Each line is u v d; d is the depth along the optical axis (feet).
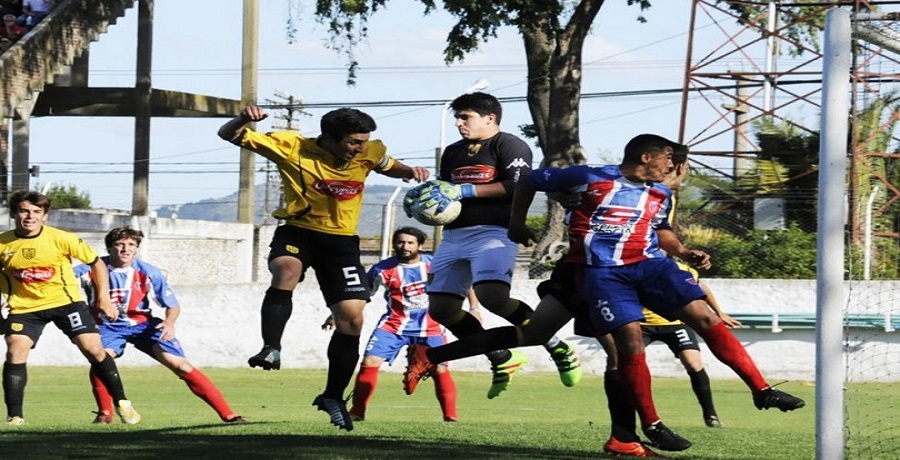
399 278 78.48
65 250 69.82
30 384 119.85
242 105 221.05
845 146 45.98
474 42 198.18
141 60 211.00
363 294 54.49
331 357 55.06
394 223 209.87
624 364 48.70
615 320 47.91
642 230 48.26
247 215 234.38
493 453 48.11
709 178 155.33
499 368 65.10
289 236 53.83
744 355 48.42
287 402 103.04
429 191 56.34
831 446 45.50
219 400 74.18
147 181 209.26
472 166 57.72
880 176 135.33
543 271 157.69
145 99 211.20
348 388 118.11
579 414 92.22
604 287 48.16
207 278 234.38
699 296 48.16
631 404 49.67
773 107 177.37
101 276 70.74
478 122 57.77
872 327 128.26
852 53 53.78
